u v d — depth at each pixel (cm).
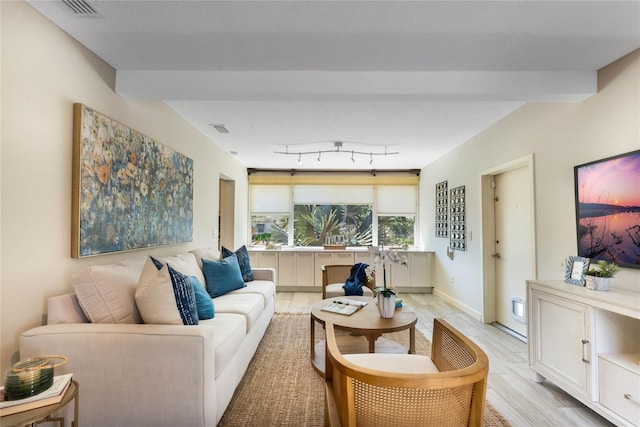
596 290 211
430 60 224
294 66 234
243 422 194
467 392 104
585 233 239
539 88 237
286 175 645
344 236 648
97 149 208
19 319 160
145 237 264
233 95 246
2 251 152
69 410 163
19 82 160
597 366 194
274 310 420
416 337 346
